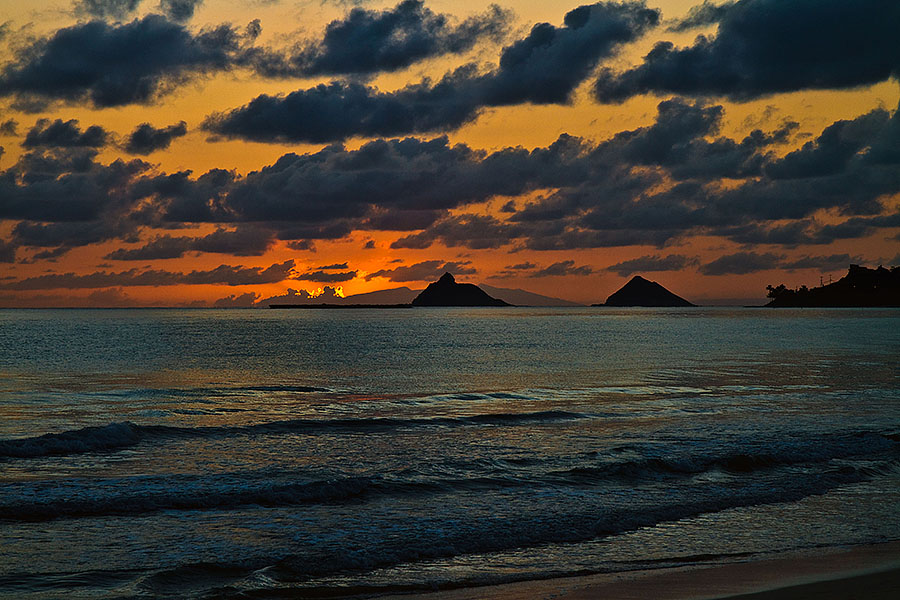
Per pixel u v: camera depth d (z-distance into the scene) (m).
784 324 186.38
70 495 17.09
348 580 11.61
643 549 13.30
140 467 20.69
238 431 27.31
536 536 13.99
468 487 17.92
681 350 83.50
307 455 22.70
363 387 45.78
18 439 23.84
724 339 110.75
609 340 107.56
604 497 17.14
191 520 14.98
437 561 12.60
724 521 15.16
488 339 109.62
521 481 18.58
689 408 34.53
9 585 11.27
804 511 15.91
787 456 21.50
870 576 11.37
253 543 13.54
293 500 16.47
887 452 22.34
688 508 16.05
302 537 13.93
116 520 14.88
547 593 10.82
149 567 12.14
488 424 29.55
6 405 36.50
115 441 24.30
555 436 26.39
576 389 44.06
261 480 18.98
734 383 46.88
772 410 33.59
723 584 11.12
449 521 15.04
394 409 35.47
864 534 14.26
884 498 17.05
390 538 13.85
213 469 20.45
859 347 89.19
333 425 28.94
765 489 17.75
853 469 19.61
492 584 11.38
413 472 19.33
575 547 13.41
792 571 11.77
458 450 23.58
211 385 46.91
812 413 32.44
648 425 28.98
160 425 27.94
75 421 31.23
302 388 44.91
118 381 49.03
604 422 29.89
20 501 16.28
